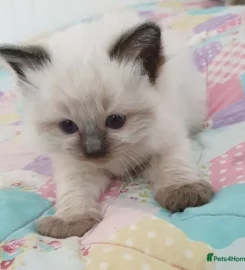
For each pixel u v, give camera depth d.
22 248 0.16
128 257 0.14
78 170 0.20
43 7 0.47
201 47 0.29
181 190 0.18
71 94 0.18
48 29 0.47
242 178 0.18
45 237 0.17
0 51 0.20
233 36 0.29
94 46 0.19
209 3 0.43
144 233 0.15
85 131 0.18
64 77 0.18
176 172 0.19
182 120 0.22
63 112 0.18
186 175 0.19
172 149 0.20
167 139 0.20
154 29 0.19
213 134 0.23
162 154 0.20
